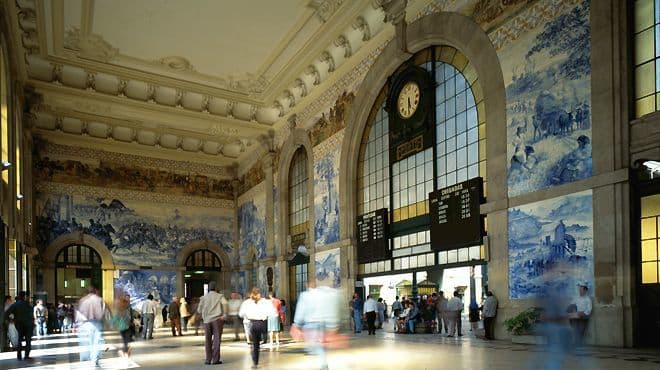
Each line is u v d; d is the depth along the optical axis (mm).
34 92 22109
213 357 9727
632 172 9445
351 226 19312
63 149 27500
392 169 17578
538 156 11320
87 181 27922
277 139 26578
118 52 21281
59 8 17844
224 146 31062
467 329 15836
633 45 9750
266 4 18000
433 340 12680
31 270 24328
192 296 31531
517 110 11969
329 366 8531
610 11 9898
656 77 9305
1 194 13047
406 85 16906
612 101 9758
